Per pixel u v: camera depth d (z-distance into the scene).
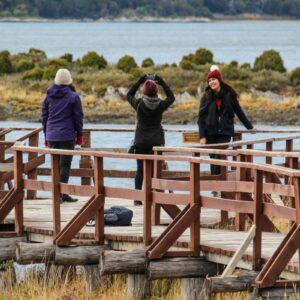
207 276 34.03
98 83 158.12
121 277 38.84
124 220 40.09
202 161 34.50
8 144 47.88
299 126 136.12
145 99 44.66
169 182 36.16
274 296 31.67
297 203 31.27
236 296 35.34
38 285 39.19
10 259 40.06
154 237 36.69
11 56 199.75
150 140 44.88
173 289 37.28
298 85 156.12
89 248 37.62
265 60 174.25
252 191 34.53
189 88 154.00
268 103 147.50
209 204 34.84
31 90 158.00
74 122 45.31
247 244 33.09
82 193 38.12
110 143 94.62
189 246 35.50
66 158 44.66
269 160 49.22
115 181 73.06
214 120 47.97
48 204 46.84
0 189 46.75
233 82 156.62
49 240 39.22
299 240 31.45
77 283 39.62
